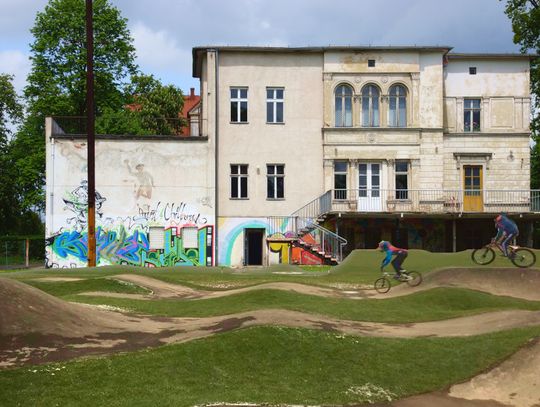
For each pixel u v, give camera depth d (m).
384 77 43.44
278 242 40.44
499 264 26.66
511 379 11.31
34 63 52.09
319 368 11.46
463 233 43.59
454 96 44.12
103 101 54.59
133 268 30.70
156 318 15.69
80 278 24.83
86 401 9.60
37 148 54.19
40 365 10.73
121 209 41.34
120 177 41.41
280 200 42.72
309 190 43.00
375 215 41.22
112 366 10.91
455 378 11.44
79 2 52.16
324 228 41.31
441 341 13.12
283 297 18.70
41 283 22.44
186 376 10.80
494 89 44.22
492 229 43.59
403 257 22.34
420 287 22.02
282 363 11.55
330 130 43.03
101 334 12.95
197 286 25.06
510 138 44.00
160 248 41.44
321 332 13.07
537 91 49.06
